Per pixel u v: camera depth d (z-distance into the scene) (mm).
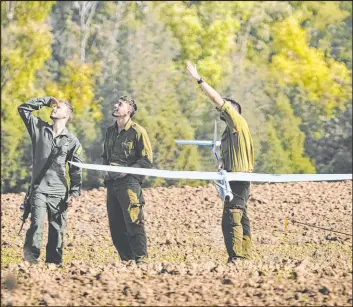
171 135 75750
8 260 35656
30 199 31312
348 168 95000
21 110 31438
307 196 56812
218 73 105938
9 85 88125
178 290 24547
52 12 106625
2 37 88250
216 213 50875
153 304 23094
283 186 61094
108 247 40375
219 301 23375
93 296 23922
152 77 82812
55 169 31266
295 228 47250
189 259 37438
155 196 56594
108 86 86562
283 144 85625
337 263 36844
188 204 53688
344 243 43125
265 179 31219
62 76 95625
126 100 32500
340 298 23672
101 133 79000
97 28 102875
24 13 89500
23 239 41281
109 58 90625
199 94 80500
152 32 97375
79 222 47125
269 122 85312
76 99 94562
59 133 31344
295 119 87000
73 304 23094
